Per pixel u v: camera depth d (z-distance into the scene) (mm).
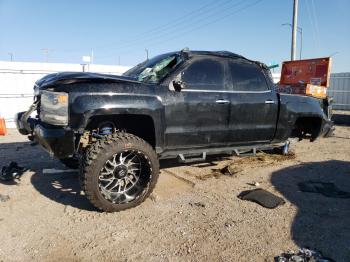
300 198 4574
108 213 4016
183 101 4555
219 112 4914
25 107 12367
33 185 5004
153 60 5258
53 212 4059
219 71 5039
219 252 3191
